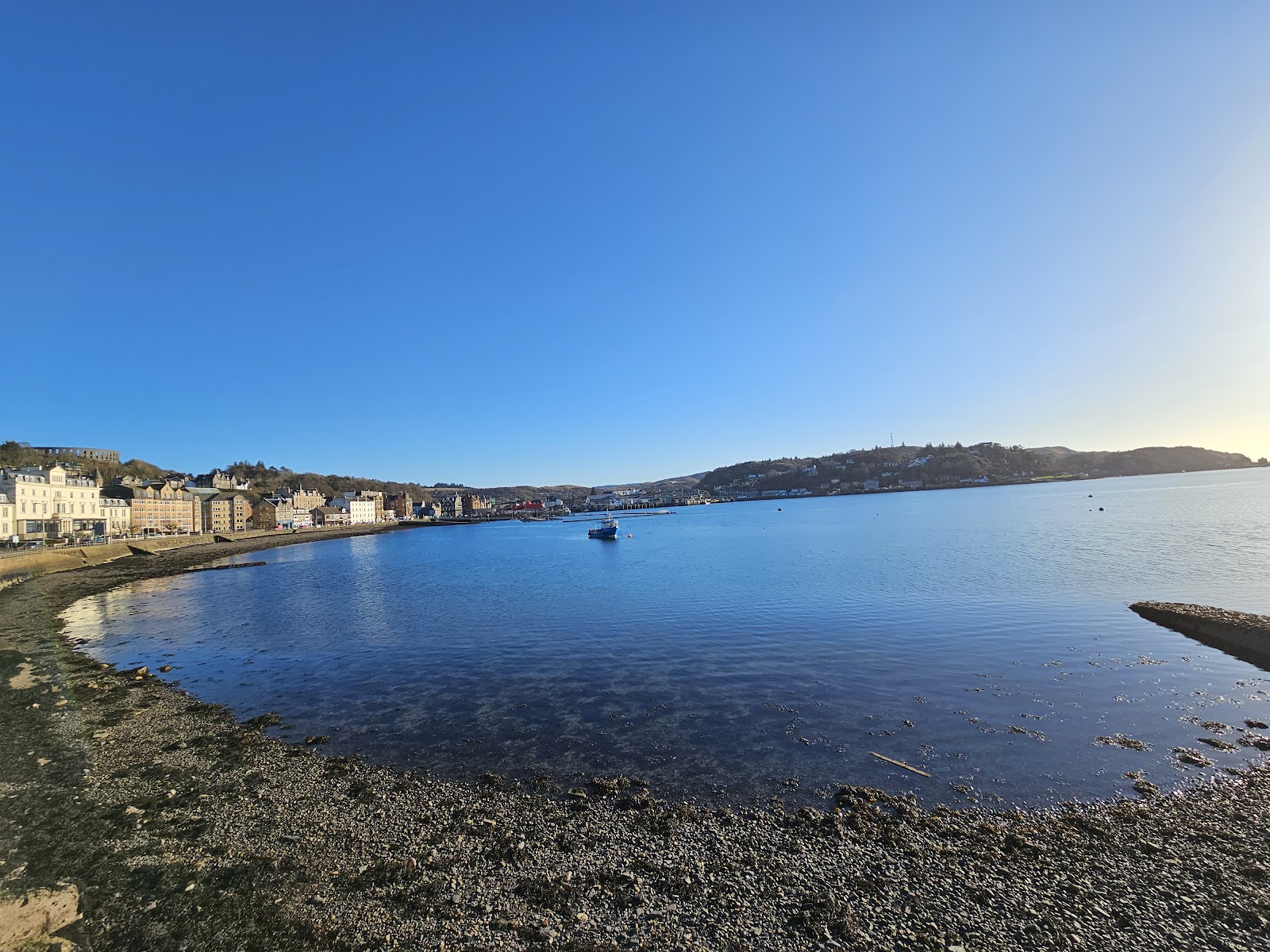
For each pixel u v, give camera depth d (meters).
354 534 167.00
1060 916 8.47
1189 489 160.00
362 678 21.84
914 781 12.59
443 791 12.69
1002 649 22.53
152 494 130.25
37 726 17.12
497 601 39.59
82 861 10.02
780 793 12.23
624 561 65.38
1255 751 13.49
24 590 51.41
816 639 25.05
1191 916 8.40
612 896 9.02
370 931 8.31
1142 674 19.31
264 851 10.37
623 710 17.50
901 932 8.20
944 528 82.50
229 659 25.56
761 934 8.21
